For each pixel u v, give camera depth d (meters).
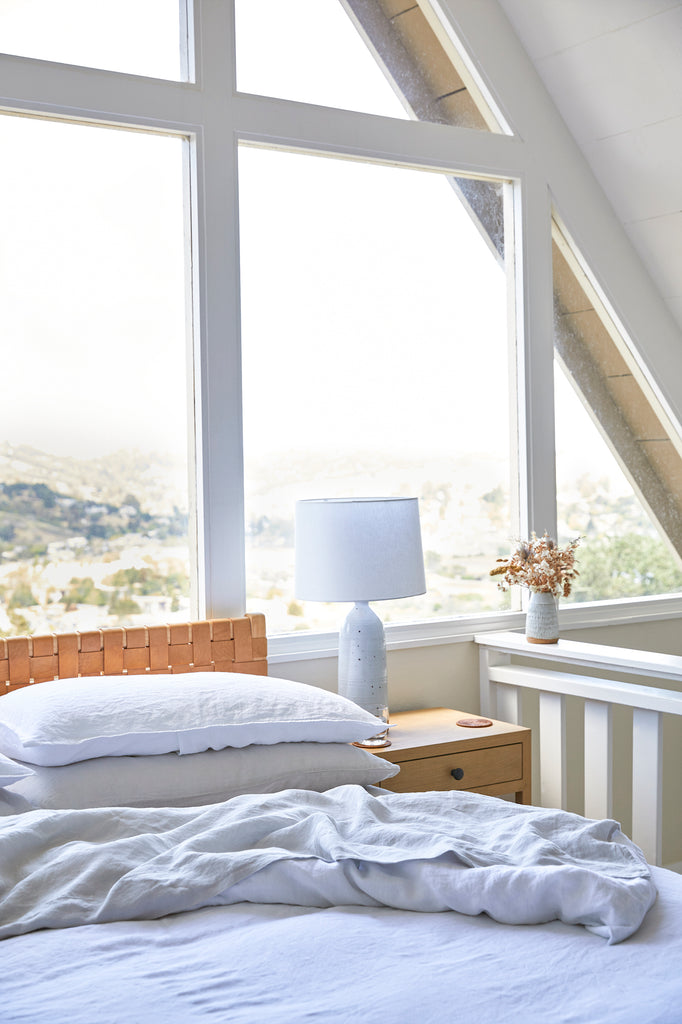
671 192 3.32
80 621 2.61
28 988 1.22
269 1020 1.13
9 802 1.88
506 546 3.33
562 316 3.47
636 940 1.35
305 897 1.52
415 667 3.08
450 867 1.49
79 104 2.57
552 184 3.39
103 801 1.93
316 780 2.16
